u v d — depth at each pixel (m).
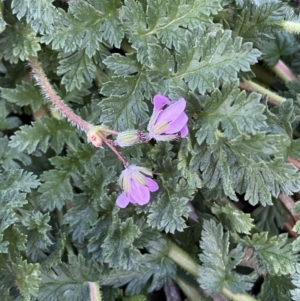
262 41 0.33
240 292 0.32
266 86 0.36
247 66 0.31
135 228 0.32
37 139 0.33
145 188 0.30
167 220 0.32
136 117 0.32
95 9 0.32
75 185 0.33
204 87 0.31
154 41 0.32
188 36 0.31
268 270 0.33
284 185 0.31
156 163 0.32
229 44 0.31
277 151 0.31
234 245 0.33
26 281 0.31
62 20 0.32
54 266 0.32
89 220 0.33
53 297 0.32
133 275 0.33
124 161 0.30
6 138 0.34
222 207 0.33
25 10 0.32
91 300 0.32
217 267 0.32
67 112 0.32
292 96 0.35
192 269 0.33
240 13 0.33
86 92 0.34
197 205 0.34
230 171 0.31
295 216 0.35
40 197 0.33
